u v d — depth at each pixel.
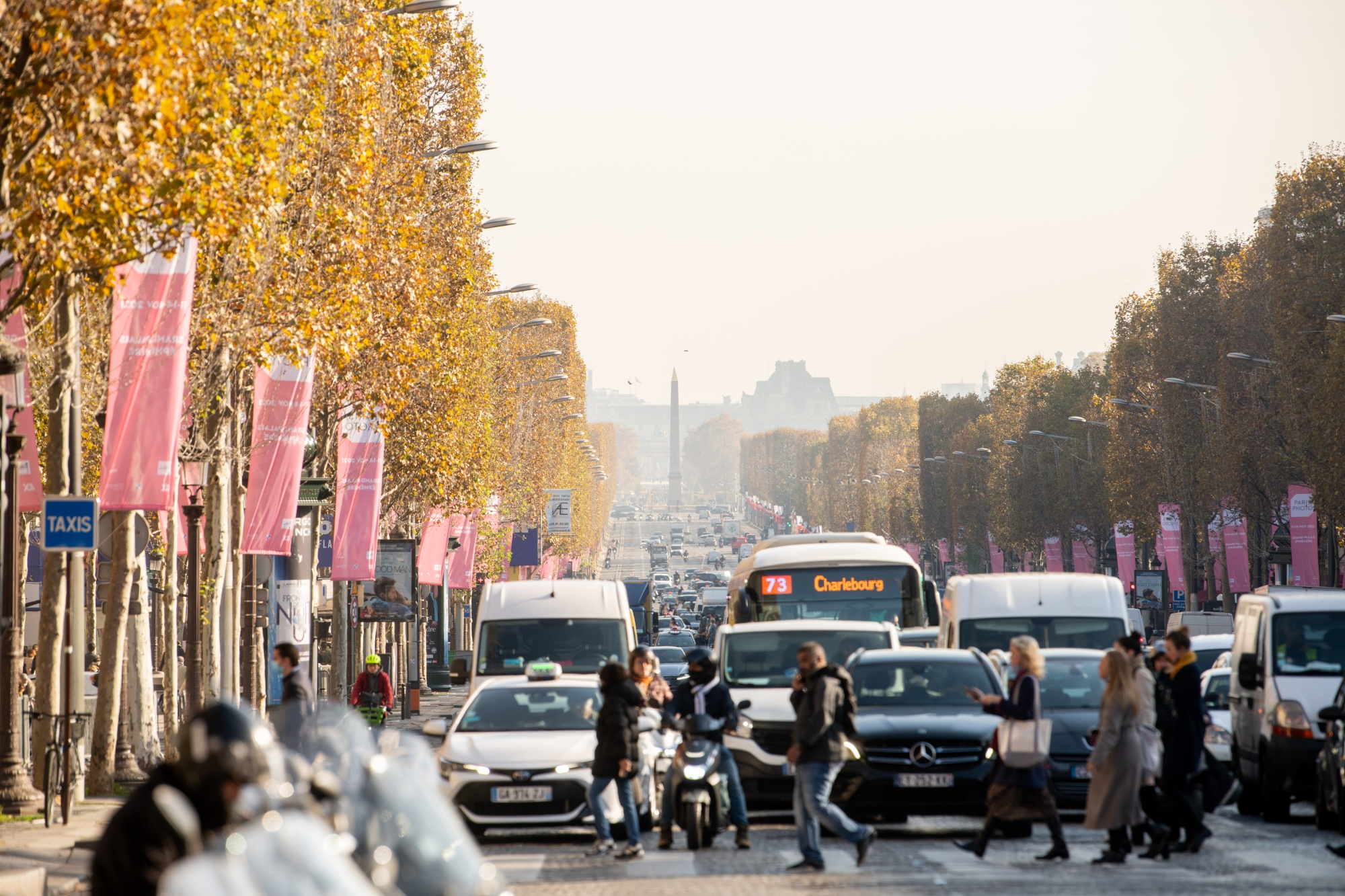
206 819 18.31
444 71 152.00
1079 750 62.97
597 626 84.00
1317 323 191.25
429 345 136.75
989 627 83.00
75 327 71.38
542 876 48.78
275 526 96.81
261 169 70.62
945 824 64.31
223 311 86.56
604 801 53.75
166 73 55.53
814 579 95.69
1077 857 52.00
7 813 67.88
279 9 73.56
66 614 72.19
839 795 58.88
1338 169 192.38
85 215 58.00
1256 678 66.81
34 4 53.91
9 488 66.88
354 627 170.00
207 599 93.88
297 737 23.36
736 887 45.00
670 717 55.88
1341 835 57.94
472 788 59.12
